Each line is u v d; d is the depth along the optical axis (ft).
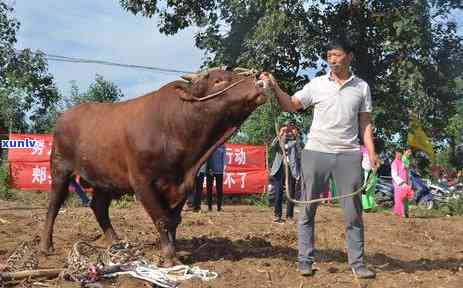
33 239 26.61
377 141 69.21
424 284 19.77
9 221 33.32
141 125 21.25
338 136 19.79
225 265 21.76
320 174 20.04
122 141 21.71
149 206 21.26
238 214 42.45
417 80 60.39
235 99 20.45
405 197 48.93
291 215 38.42
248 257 23.58
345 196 19.63
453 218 47.29
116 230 30.89
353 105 19.79
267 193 56.65
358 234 20.24
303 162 20.26
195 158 21.24
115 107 23.07
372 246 28.58
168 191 21.42
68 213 38.75
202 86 20.70
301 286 19.20
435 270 22.31
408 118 64.95
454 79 66.74
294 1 63.10
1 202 49.90
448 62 66.28
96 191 25.29
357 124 20.12
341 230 33.40
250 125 66.69
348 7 67.67
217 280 19.66
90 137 22.84
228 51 68.85
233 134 21.33
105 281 19.30
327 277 20.33
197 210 44.09
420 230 35.81
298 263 20.84
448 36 66.64
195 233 30.99
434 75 64.85
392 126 66.18
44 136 54.80
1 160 59.26
